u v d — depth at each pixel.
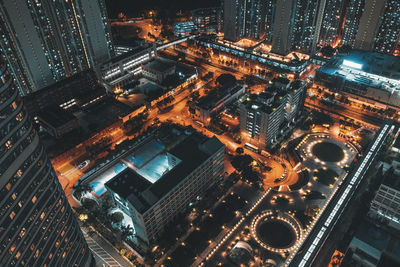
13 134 100.56
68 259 136.00
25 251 109.69
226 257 178.00
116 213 193.38
